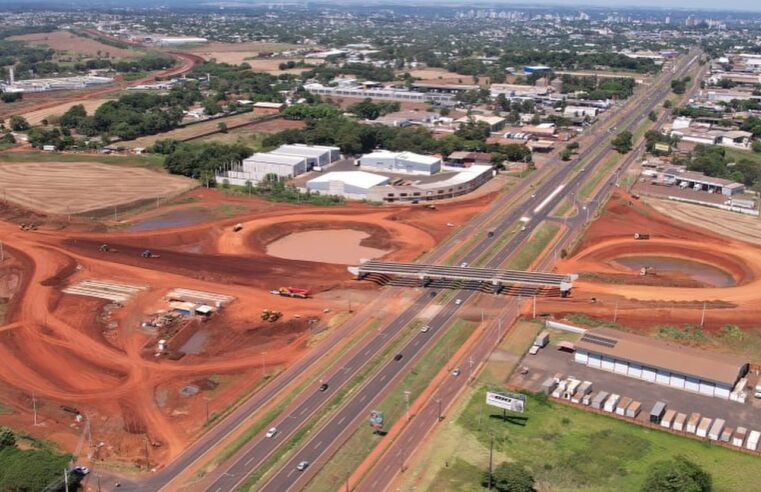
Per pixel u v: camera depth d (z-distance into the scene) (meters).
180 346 166.50
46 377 153.00
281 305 187.12
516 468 114.06
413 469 120.56
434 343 165.25
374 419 131.62
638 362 148.12
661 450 125.06
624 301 188.38
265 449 127.19
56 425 135.75
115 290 196.75
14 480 112.88
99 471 121.88
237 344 167.00
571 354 159.75
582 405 138.62
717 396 142.00
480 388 145.75
